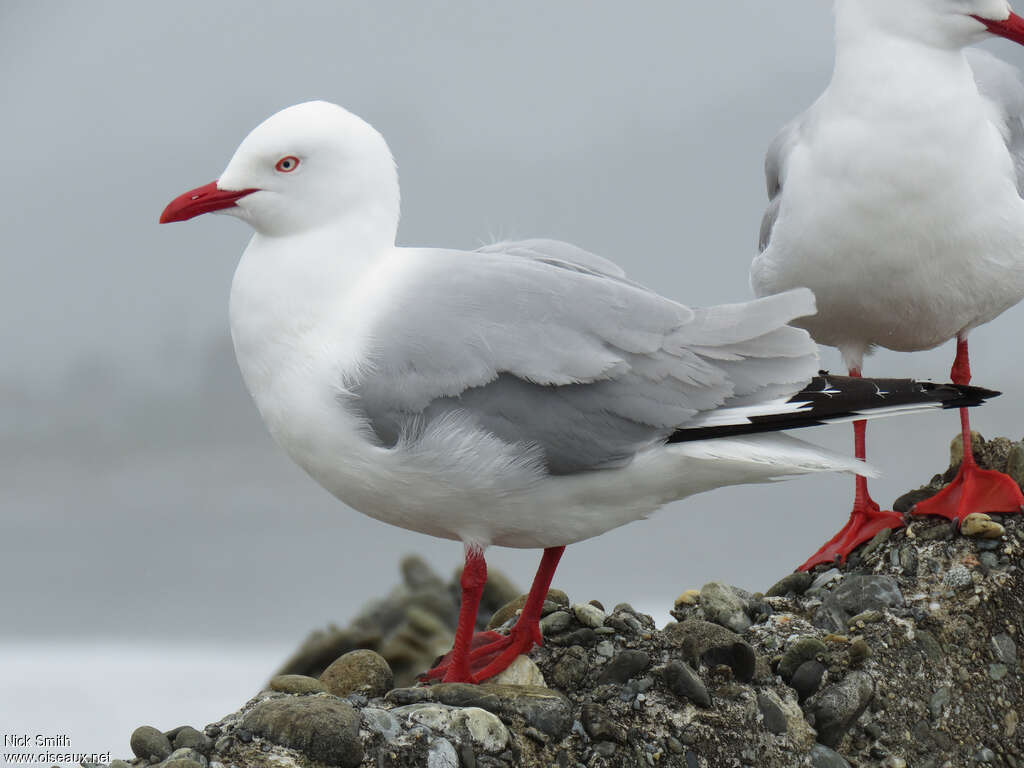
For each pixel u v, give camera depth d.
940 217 11.33
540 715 9.82
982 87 12.54
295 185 10.12
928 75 11.24
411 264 10.20
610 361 9.78
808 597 12.24
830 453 9.90
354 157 10.15
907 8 11.30
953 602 11.55
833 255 11.68
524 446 9.73
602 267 11.01
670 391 9.88
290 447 10.18
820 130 11.67
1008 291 11.94
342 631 16.80
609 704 10.09
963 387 9.98
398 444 9.73
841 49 11.60
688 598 12.02
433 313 9.87
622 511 10.23
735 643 10.55
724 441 9.90
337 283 10.02
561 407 9.77
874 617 11.43
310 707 9.21
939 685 11.04
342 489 10.18
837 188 11.48
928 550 12.09
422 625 16.75
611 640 10.86
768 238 12.72
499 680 10.52
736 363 10.05
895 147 11.23
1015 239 11.56
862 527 12.80
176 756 9.01
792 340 10.06
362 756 9.09
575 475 9.89
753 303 10.13
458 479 9.77
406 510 10.13
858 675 10.75
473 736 9.45
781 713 10.40
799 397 9.97
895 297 11.85
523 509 10.02
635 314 10.02
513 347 9.76
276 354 9.98
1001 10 11.21
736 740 10.05
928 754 10.67
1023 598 11.62
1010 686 11.22
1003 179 11.43
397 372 9.74
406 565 17.80
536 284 10.02
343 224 10.14
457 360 9.73
